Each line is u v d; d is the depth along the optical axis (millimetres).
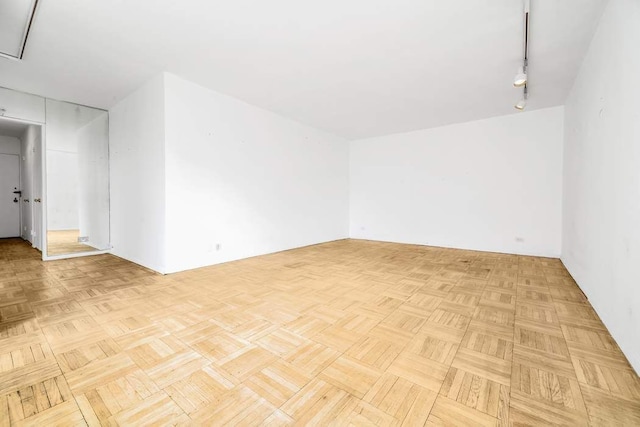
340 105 4656
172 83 3539
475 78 3635
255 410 1270
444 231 5867
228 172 4277
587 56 2941
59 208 5414
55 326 2100
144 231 3906
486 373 1558
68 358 1684
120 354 1729
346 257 4742
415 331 2062
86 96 4191
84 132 5074
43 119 4227
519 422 1201
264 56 3096
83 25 2518
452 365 1636
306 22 2502
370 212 6996
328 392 1396
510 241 5137
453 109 4832
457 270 3863
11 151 6441
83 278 3355
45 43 2803
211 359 1683
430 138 6035
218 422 1199
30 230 5625
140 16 2402
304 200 5871
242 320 2230
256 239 4793
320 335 1993
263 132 4871
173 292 2885
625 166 1843
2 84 3760
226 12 2361
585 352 1780
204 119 3922
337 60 3180
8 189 6441
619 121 1973
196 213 3857
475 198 5484
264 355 1731
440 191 5910
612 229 2059
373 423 1196
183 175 3695
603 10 2309
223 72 3482
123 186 4340
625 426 1182
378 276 3541
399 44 2854
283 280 3342
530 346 1854
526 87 3863
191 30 2613
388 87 3932
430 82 3766
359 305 2566
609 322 2047
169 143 3531
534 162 4895
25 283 3152
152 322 2182
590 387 1438
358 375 1536
